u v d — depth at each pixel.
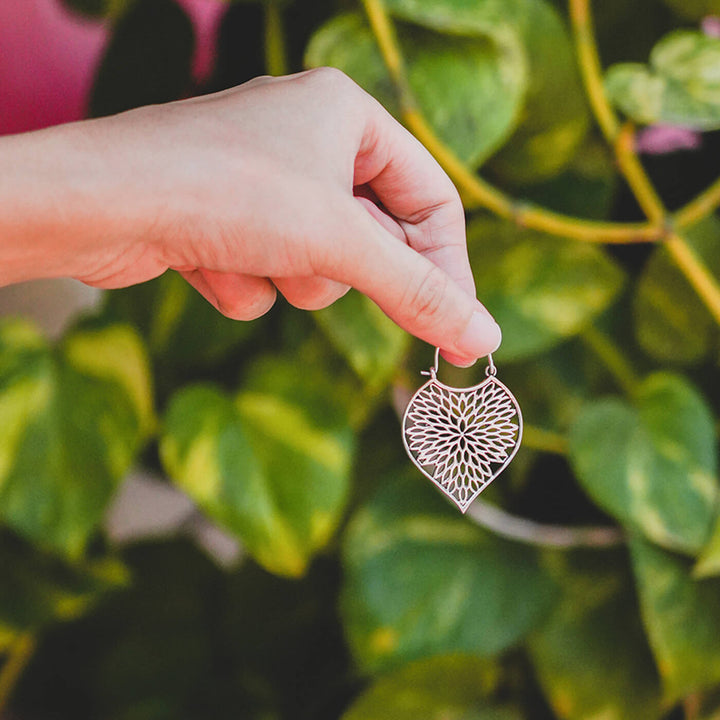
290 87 0.64
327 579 0.88
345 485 0.77
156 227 0.62
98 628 0.86
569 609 0.81
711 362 0.83
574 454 0.78
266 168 0.63
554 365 0.83
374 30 0.72
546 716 0.84
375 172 0.67
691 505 0.77
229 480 0.75
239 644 0.87
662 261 0.81
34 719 0.86
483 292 0.80
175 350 0.81
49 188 0.61
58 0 0.86
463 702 0.80
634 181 0.77
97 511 0.75
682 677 0.77
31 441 0.75
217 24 0.81
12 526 0.74
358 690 0.86
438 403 0.69
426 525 0.81
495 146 0.74
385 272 0.63
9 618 0.79
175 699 0.85
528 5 0.76
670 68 0.77
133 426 0.76
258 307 0.68
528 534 0.81
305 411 0.78
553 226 0.76
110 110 0.82
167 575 0.88
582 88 0.78
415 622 0.79
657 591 0.78
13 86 0.91
